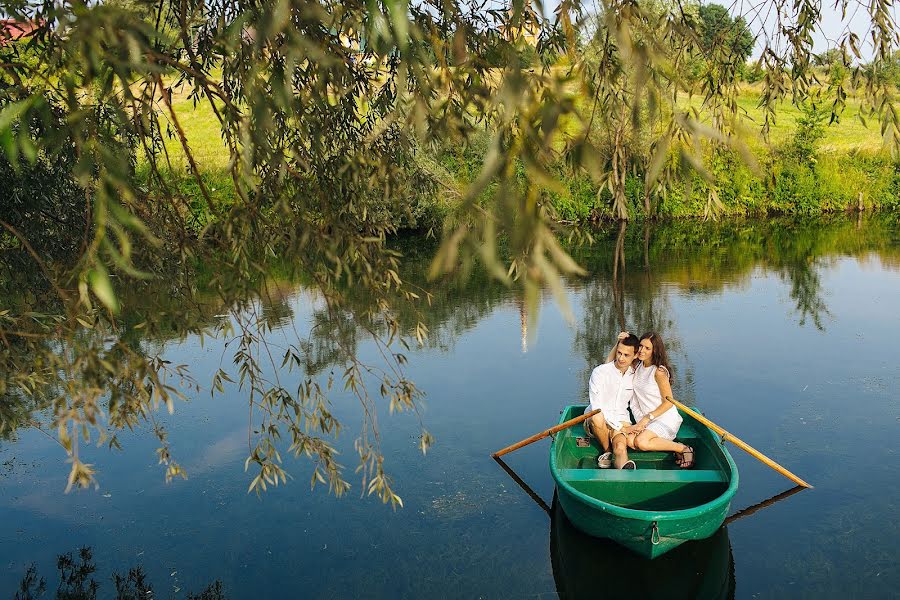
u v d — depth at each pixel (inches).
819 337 383.9
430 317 447.2
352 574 181.5
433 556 188.4
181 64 84.6
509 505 215.2
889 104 125.0
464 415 286.0
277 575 181.6
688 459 213.6
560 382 325.7
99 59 57.7
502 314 454.3
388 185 109.7
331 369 338.0
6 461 253.9
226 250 111.1
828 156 927.0
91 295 113.0
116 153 91.1
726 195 865.5
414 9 102.0
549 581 177.0
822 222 843.4
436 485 228.1
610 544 183.8
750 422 270.4
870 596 165.5
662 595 170.9
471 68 60.6
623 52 51.1
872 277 535.2
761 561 181.2
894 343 368.5
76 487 232.8
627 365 225.9
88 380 77.5
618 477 194.2
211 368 349.7
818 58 142.3
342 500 219.3
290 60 58.6
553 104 43.0
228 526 206.2
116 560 191.0
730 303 467.8
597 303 477.4
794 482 222.2
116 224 57.5
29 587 178.9
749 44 138.0
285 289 509.7
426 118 62.6
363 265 112.5
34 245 153.9
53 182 155.3
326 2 90.6
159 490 229.8
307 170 107.3
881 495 211.9
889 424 264.2
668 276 557.9
